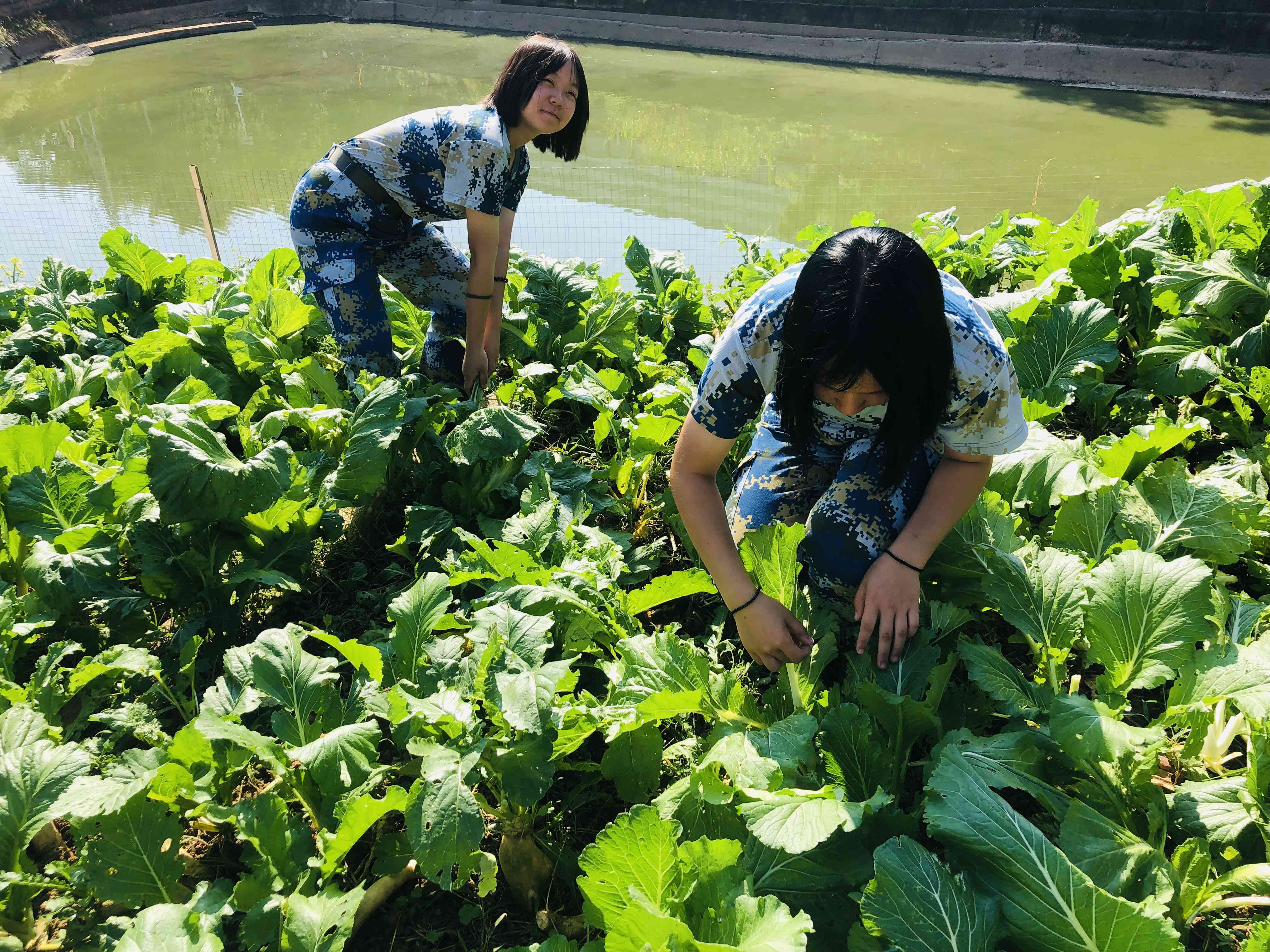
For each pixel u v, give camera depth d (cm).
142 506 265
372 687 216
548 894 198
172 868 188
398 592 281
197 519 248
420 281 386
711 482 214
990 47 1720
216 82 1739
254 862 187
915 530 212
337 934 168
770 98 1545
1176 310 378
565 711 201
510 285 423
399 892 201
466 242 862
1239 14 1481
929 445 233
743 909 158
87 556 251
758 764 179
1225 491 257
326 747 192
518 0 2306
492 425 298
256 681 210
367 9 2498
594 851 168
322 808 197
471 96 1551
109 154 1237
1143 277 402
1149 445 275
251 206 958
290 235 824
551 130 344
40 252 799
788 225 860
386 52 2028
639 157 1178
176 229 870
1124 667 210
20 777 193
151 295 470
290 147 1242
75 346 433
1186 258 420
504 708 188
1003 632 258
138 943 164
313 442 328
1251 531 264
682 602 275
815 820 162
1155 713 230
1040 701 203
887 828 182
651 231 836
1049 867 157
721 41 2027
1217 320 367
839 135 1278
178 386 338
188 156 1213
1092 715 182
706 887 168
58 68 1980
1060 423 362
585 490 315
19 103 1644
